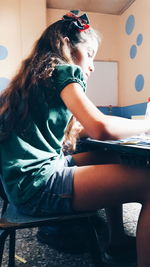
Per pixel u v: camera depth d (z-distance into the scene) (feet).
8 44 10.44
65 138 3.67
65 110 2.44
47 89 2.35
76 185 2.26
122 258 3.37
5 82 10.50
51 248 4.04
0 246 2.18
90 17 11.62
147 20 9.50
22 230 4.87
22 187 2.27
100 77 11.76
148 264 2.22
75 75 2.36
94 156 3.94
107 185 2.27
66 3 10.92
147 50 9.57
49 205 2.26
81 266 3.45
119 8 11.34
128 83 11.16
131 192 2.30
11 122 2.35
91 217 2.31
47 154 2.38
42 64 2.48
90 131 2.20
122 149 2.78
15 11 10.44
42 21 10.60
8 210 2.67
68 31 2.82
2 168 2.38
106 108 11.86
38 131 2.35
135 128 2.43
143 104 9.82
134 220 5.10
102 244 3.98
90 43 2.95
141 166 2.39
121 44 11.80
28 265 3.51
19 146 2.31
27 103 2.35
